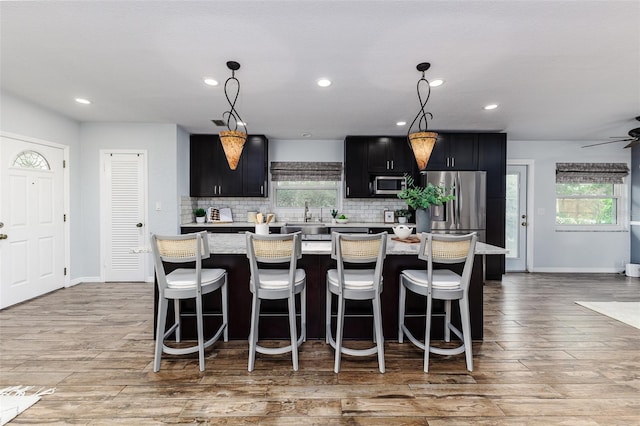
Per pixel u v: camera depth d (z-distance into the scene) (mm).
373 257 2031
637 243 5082
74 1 1649
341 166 5227
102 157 4199
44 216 3666
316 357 2250
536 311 3254
